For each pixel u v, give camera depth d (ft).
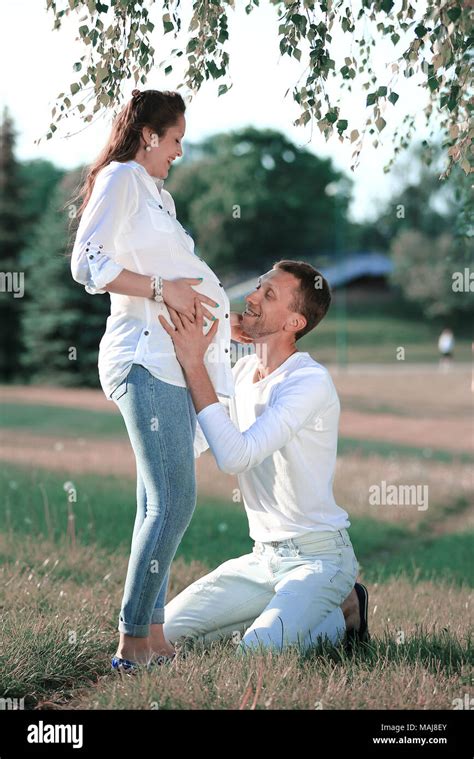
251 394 14.02
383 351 185.78
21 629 13.55
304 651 12.67
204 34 14.52
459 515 36.32
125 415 12.15
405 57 13.57
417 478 42.19
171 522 12.08
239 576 13.99
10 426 61.77
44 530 25.50
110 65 14.53
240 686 11.30
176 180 235.40
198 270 12.41
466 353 186.09
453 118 17.02
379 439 60.70
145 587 12.18
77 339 121.19
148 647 12.50
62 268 120.37
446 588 22.35
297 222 231.91
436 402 86.58
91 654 13.34
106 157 12.46
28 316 122.01
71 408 75.56
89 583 18.92
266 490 13.78
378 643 13.60
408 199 210.59
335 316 218.18
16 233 131.85
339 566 13.58
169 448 11.98
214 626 13.94
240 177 227.61
